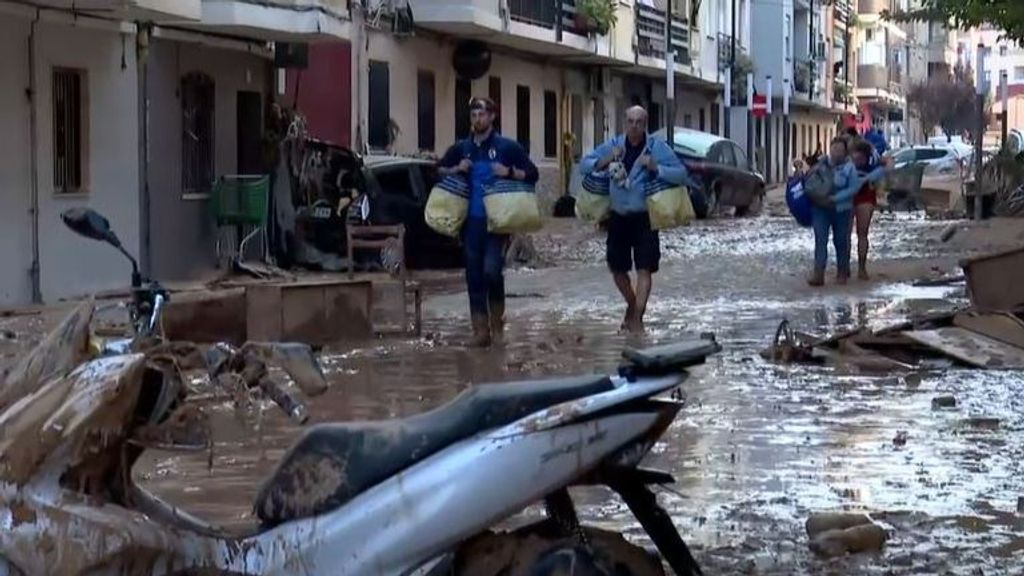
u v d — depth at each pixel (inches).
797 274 1200.8
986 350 685.9
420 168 1305.4
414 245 1294.3
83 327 282.8
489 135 751.7
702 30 2965.1
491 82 2055.9
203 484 435.8
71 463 269.1
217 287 1143.6
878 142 1654.8
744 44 3513.8
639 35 2495.1
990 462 470.6
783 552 366.3
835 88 4495.6
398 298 1007.6
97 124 1136.2
